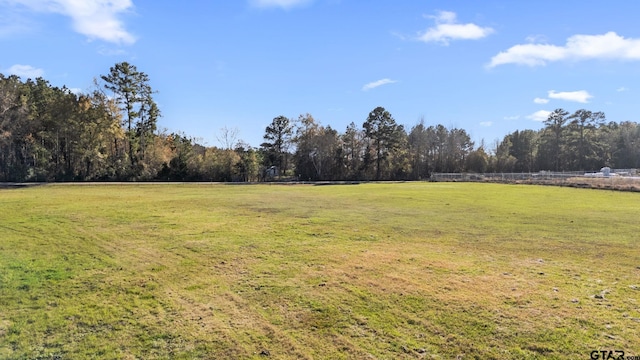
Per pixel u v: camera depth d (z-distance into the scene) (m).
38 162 47.75
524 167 79.69
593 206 20.05
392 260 8.99
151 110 57.72
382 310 6.04
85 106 49.75
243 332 5.35
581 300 6.36
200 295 6.79
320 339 5.13
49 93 54.84
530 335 5.14
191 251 9.99
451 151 78.50
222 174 56.50
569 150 78.81
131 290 7.06
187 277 7.82
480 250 10.07
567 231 12.67
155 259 9.24
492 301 6.34
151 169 52.12
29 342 5.09
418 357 4.64
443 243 10.95
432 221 14.91
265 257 9.31
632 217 15.77
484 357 4.62
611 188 32.38
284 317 5.83
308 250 10.03
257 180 60.09
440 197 25.61
